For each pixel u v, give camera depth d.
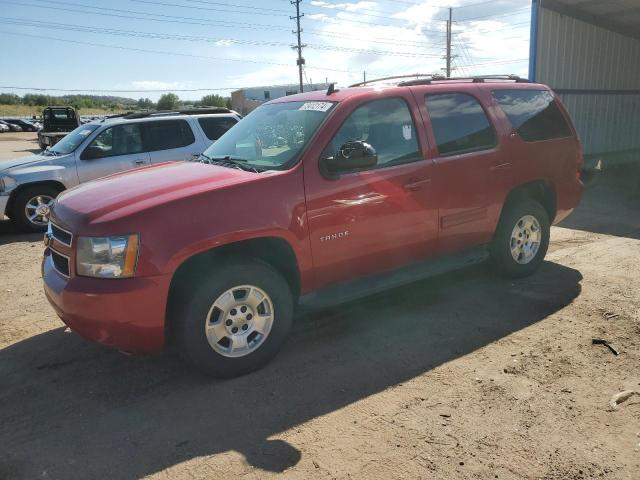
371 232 4.13
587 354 3.86
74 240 3.36
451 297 5.06
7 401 3.52
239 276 3.55
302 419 3.21
